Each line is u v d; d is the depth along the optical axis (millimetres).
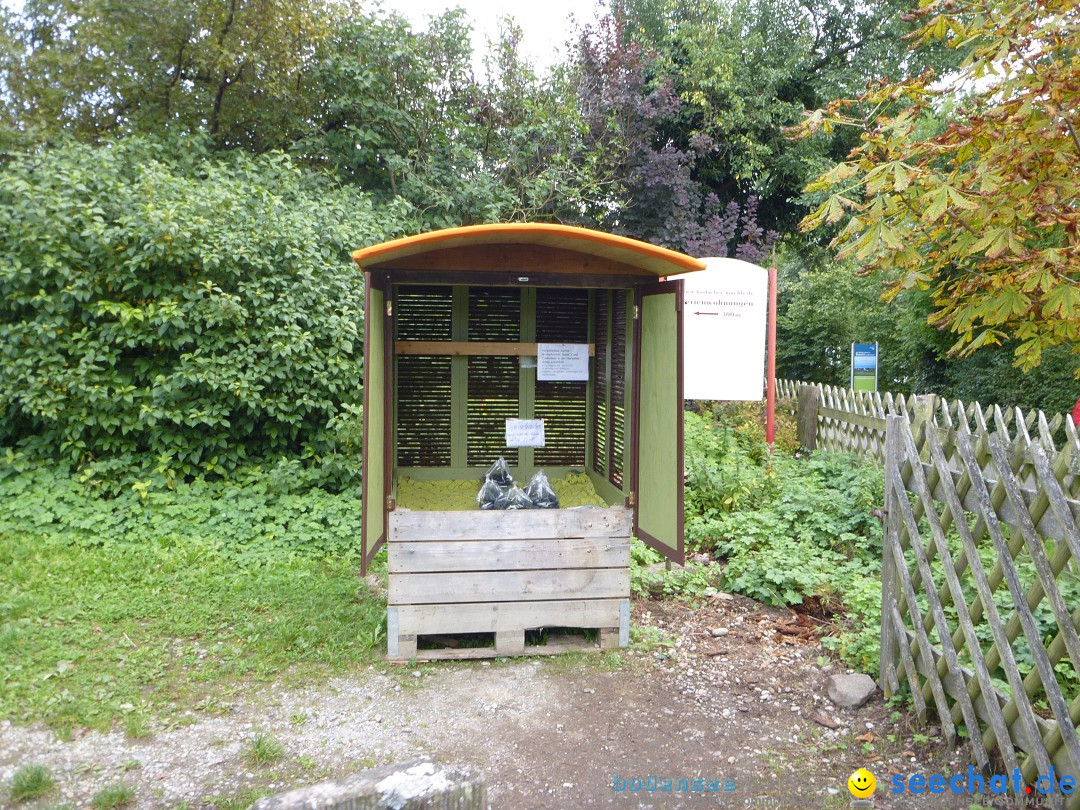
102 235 6289
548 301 5344
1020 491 2904
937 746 3365
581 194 12852
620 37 14383
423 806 1384
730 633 4590
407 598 4145
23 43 10867
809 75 18766
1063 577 4207
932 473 3377
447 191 10914
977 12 4164
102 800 2857
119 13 10336
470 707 3723
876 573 5262
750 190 18484
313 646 4270
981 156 4102
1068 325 4039
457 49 11891
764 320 7941
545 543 4250
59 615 4316
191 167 9312
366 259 3723
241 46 10766
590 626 4312
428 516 4141
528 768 3221
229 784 3033
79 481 6215
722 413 9867
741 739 3467
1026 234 3949
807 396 9727
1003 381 9945
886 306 13289
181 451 6473
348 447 6602
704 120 16719
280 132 11156
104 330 6305
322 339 6836
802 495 6570
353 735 3439
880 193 4039
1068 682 3600
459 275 4109
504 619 4234
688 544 6047
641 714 3680
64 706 3461
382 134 11125
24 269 6203
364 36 11016
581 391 5484
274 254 6887
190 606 4621
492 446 5383
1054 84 3703
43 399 6074
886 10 18625
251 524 5980
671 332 4109
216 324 6473
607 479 5113
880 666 3826
